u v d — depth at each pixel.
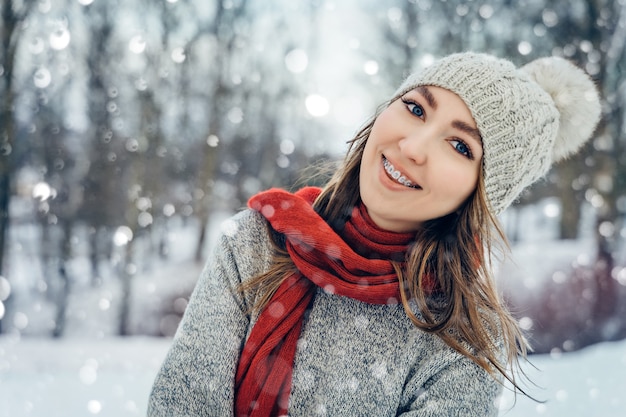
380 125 1.29
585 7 8.31
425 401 1.27
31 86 6.79
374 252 1.38
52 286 7.99
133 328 8.26
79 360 4.18
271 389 1.28
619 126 8.36
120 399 3.16
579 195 10.02
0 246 7.23
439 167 1.23
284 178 8.42
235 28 10.09
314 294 1.38
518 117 1.31
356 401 1.31
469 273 1.36
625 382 3.68
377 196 1.28
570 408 3.15
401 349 1.33
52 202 8.03
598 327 6.38
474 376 1.29
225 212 14.12
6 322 6.77
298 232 1.31
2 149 6.74
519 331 1.46
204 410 1.24
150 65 8.83
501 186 1.35
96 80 8.56
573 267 7.69
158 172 9.88
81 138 8.88
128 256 8.30
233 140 11.21
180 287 9.75
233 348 1.28
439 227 1.39
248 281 1.31
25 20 6.38
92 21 8.28
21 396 3.10
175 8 8.78
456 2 8.53
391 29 8.77
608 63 8.10
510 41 8.63
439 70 1.31
